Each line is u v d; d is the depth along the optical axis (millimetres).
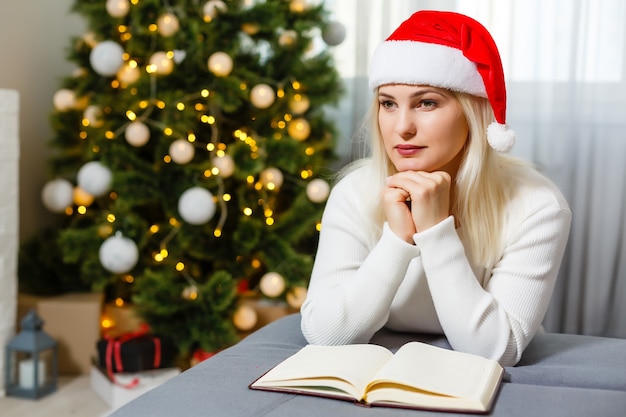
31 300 2717
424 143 1289
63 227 3027
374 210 1396
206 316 2598
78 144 2852
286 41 2764
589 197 3127
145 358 2496
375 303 1291
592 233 3127
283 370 1078
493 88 1271
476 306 1261
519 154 3146
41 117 3059
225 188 2793
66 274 2838
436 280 1271
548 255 1342
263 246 2723
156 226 2734
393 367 1042
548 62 3104
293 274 2682
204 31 2668
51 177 2857
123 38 2770
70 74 3236
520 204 1365
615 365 1271
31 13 2965
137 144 2588
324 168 2877
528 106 3121
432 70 1263
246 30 2719
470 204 1346
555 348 1374
